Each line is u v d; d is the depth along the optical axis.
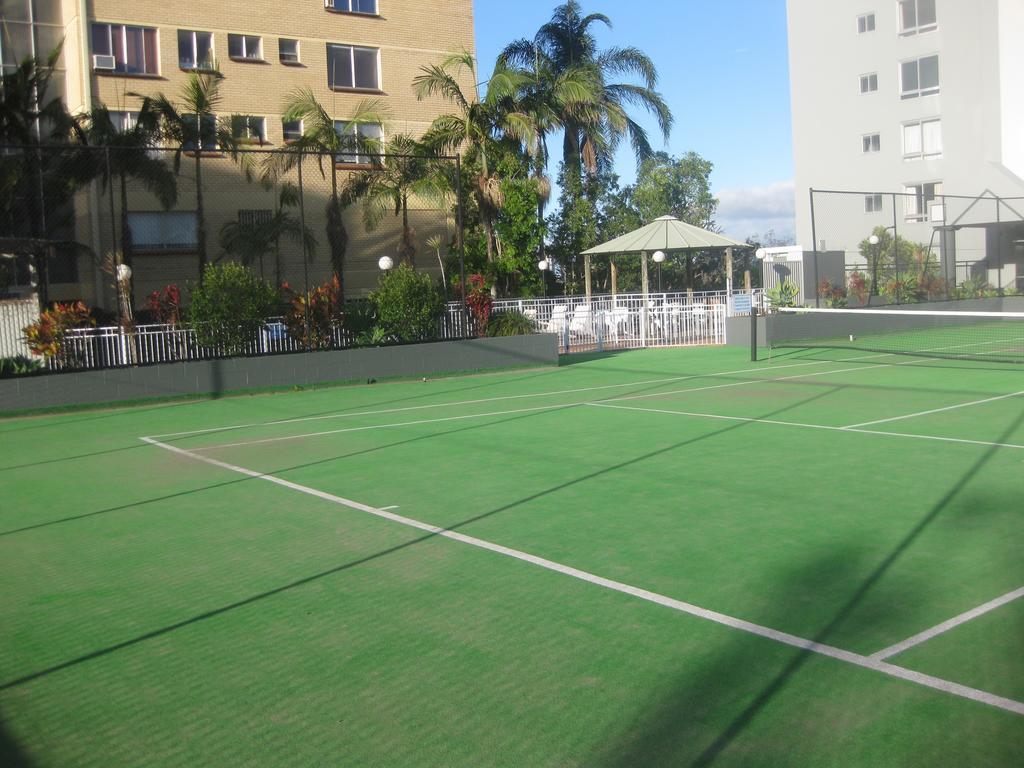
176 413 17.30
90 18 29.47
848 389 17.55
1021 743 4.18
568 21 42.94
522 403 17.09
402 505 9.17
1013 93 36.81
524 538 7.81
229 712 4.79
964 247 37.03
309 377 20.55
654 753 4.19
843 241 42.09
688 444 12.09
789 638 5.46
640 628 5.70
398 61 35.31
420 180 27.88
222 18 31.78
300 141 27.06
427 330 22.27
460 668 5.21
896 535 7.56
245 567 7.30
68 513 9.36
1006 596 6.05
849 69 41.47
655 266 43.62
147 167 23.06
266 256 29.42
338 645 5.62
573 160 42.09
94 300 27.22
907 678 4.86
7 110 23.56
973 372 19.97
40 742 4.53
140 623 6.14
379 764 4.19
